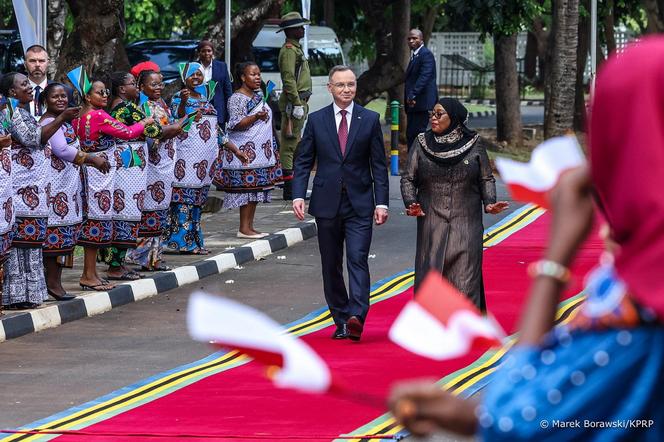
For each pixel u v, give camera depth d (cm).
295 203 1388
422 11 4772
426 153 1341
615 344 303
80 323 1469
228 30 2522
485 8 3591
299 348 301
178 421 996
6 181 1334
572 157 336
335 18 4481
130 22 5197
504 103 4025
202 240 1912
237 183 2016
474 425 309
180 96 1858
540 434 301
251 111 2012
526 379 306
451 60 7100
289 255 1991
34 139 1395
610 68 308
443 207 1339
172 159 1728
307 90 2488
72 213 1483
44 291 1458
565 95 3703
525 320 319
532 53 7525
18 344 1349
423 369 1186
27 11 1952
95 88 1570
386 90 3562
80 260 1855
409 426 312
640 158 300
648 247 300
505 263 1889
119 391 1123
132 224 1608
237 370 1198
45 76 1529
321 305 1589
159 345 1345
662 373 300
